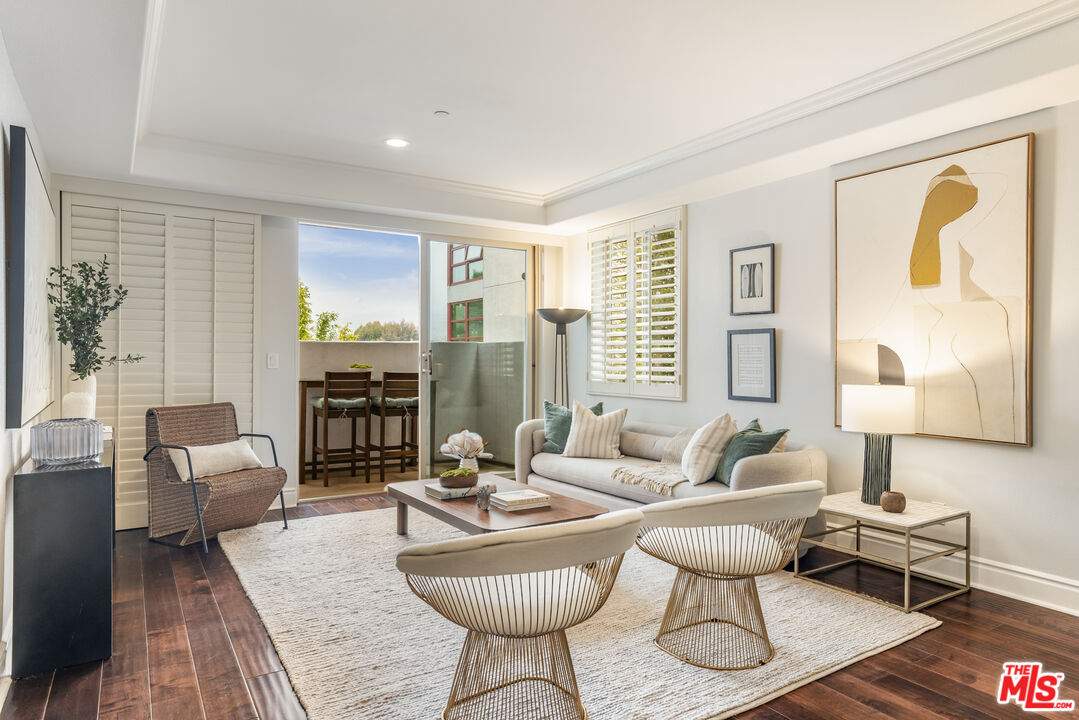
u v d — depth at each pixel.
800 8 2.55
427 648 2.52
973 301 3.23
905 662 2.43
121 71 2.44
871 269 3.67
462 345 5.89
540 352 6.33
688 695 2.16
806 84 3.28
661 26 2.70
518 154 4.46
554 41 2.84
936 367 3.38
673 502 2.29
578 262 6.17
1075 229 2.90
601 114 3.70
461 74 3.17
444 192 5.23
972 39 2.76
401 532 4.10
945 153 3.34
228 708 2.10
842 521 3.90
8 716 2.05
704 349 4.80
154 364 4.38
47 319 3.31
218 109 3.63
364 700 2.13
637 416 5.45
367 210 5.10
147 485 4.29
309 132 4.02
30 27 2.10
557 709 2.06
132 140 3.33
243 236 4.68
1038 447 3.03
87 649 2.40
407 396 6.12
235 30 2.74
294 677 2.29
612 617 2.81
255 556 3.67
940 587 3.24
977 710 2.10
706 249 4.78
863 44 2.85
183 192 4.43
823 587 3.23
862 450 3.76
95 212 4.19
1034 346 3.04
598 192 5.14
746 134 3.87
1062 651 2.54
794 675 2.30
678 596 2.59
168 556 3.70
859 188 3.73
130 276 4.30
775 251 4.26
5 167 2.27
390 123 3.85
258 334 4.74
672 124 3.86
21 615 2.30
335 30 2.74
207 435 4.24
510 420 6.16
